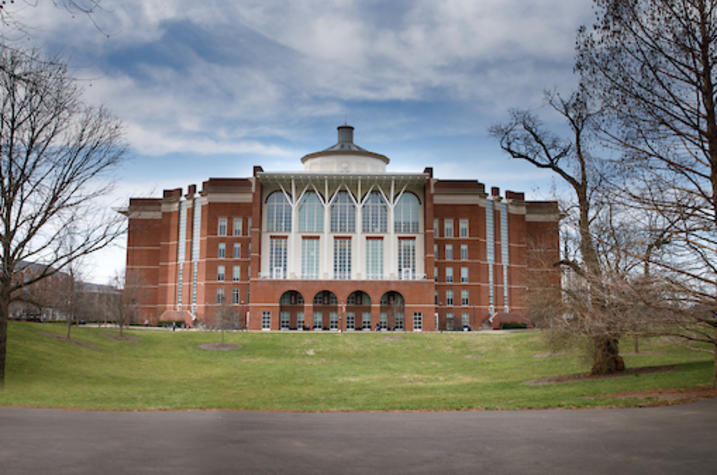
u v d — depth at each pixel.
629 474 10.20
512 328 91.56
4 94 25.02
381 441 13.45
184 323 91.62
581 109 30.31
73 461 10.77
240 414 19.77
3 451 11.57
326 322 88.69
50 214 26.81
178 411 20.98
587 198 29.64
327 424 16.64
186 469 10.35
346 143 102.50
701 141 20.78
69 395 28.70
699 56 20.59
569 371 44.19
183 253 95.50
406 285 85.31
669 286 21.52
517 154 35.91
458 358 60.69
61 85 25.95
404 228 89.81
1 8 8.88
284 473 10.21
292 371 51.69
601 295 24.89
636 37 21.25
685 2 20.30
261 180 88.25
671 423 15.58
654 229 21.36
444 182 93.31
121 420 17.17
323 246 88.12
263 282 84.75
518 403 21.92
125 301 68.25
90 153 28.03
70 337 55.81
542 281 34.88
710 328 25.92
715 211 20.19
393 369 53.72
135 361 52.38
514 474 10.22
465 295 91.25
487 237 95.44
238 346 66.25
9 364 38.47
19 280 32.59
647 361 40.94
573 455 11.72
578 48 22.67
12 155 25.75
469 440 13.51
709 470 10.43
